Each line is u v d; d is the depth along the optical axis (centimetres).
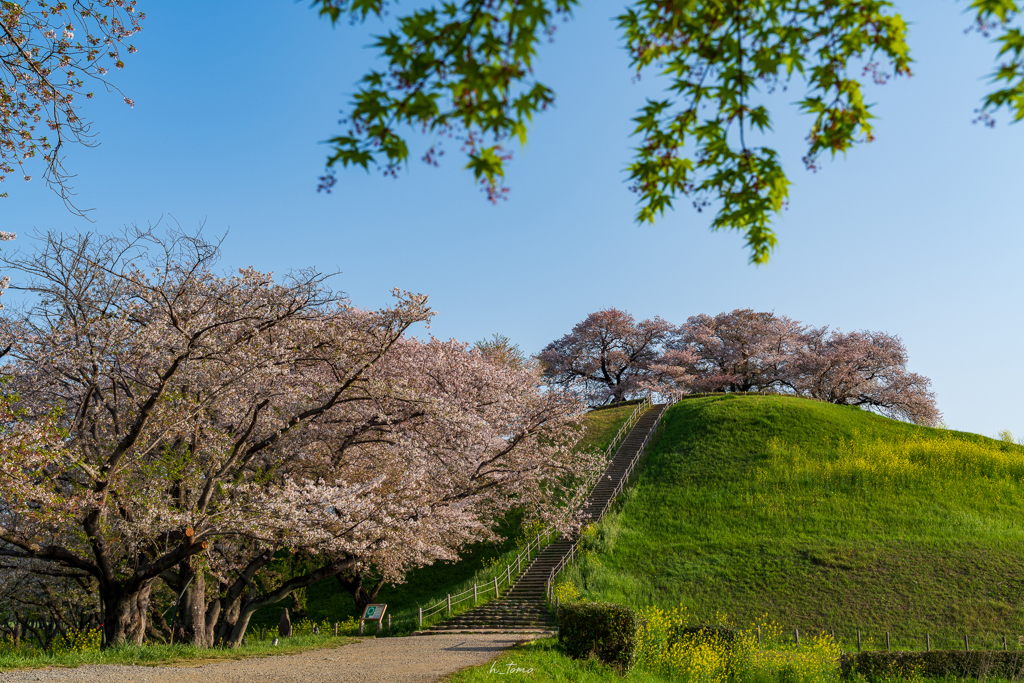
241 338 1435
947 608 2286
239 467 1573
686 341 6588
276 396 1563
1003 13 329
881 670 1773
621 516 3244
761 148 428
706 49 395
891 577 2500
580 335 6569
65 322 1298
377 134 357
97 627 2306
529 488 2259
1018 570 2456
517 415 2153
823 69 414
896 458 3606
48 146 823
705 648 1677
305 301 1500
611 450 4275
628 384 6331
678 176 467
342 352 1582
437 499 1859
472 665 1291
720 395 5266
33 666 1116
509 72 341
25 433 1074
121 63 828
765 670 1636
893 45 394
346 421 1725
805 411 4466
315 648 1667
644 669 1595
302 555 1892
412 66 340
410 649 1627
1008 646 2023
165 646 1393
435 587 3023
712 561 2738
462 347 2544
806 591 2462
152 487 1402
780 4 389
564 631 1535
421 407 1642
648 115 432
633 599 2445
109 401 1401
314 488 1511
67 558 1319
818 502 3194
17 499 1076
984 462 3566
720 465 3731
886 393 5900
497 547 3209
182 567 1562
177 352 1380
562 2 326
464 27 330
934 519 2941
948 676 1780
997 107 358
